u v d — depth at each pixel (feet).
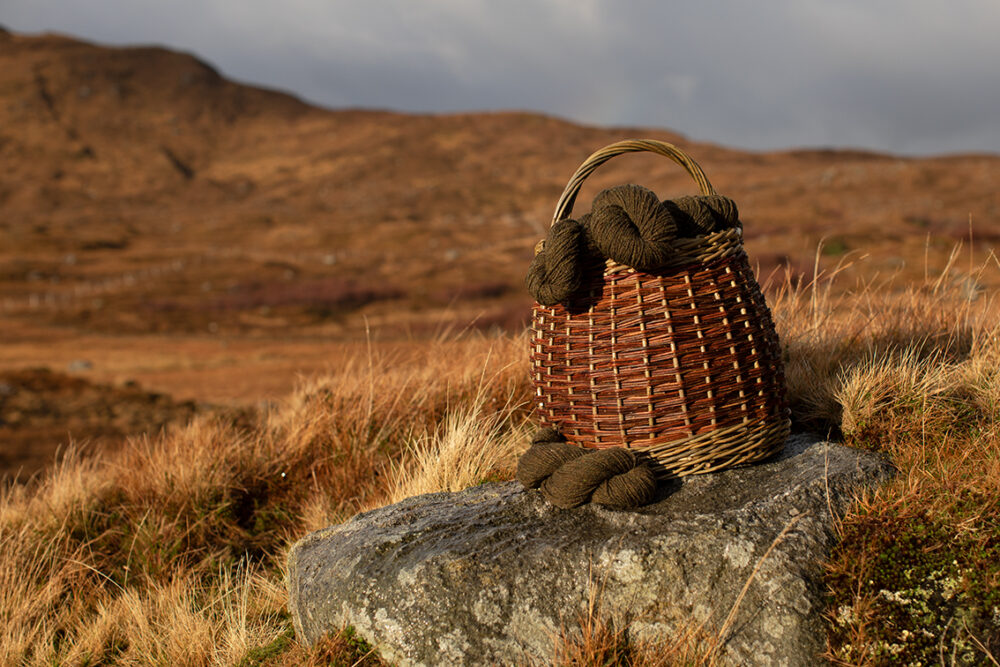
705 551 8.16
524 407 16.14
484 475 12.94
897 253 125.08
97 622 12.14
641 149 9.90
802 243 177.68
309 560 10.05
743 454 9.60
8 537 14.61
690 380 9.13
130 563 14.15
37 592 13.41
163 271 298.35
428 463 13.48
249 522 15.34
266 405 20.65
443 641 8.20
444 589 8.41
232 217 521.65
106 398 82.43
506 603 8.28
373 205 596.29
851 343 14.16
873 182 394.52
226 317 199.93
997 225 231.50
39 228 422.00
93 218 532.32
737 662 7.61
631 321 9.11
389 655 8.41
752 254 135.13
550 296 9.16
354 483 15.20
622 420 9.28
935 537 8.05
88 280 283.59
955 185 371.76
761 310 9.62
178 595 12.43
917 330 14.01
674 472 9.45
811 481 9.07
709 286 9.16
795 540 8.19
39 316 204.74
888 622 7.48
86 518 15.19
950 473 9.01
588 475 8.98
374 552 9.34
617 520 9.00
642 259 8.66
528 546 8.71
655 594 8.09
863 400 11.34
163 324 189.78
